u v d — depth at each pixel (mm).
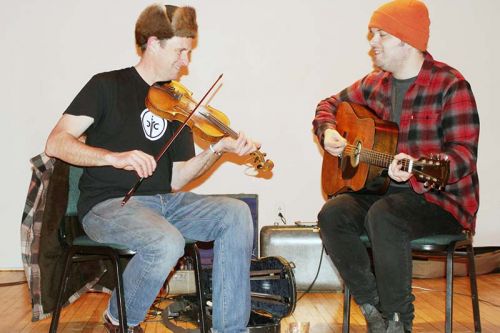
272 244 3699
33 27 4172
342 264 2514
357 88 2889
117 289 2139
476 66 4305
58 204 2445
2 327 2883
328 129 2791
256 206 4004
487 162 4340
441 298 3492
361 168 2615
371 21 2639
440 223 2422
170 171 2496
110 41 4176
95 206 2281
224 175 4211
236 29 4195
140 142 2387
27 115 4211
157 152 2418
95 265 2727
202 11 4180
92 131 2369
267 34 4203
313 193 4246
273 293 2891
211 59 4188
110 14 4172
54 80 4195
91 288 2861
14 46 4180
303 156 4238
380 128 2594
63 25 4172
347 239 2488
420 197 2439
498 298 3484
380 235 2330
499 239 4352
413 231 2354
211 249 3609
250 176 4219
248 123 4215
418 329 2844
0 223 4238
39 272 2549
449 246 2393
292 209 4242
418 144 2586
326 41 4223
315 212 4246
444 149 2494
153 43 2404
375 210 2371
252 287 2910
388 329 2354
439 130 2562
